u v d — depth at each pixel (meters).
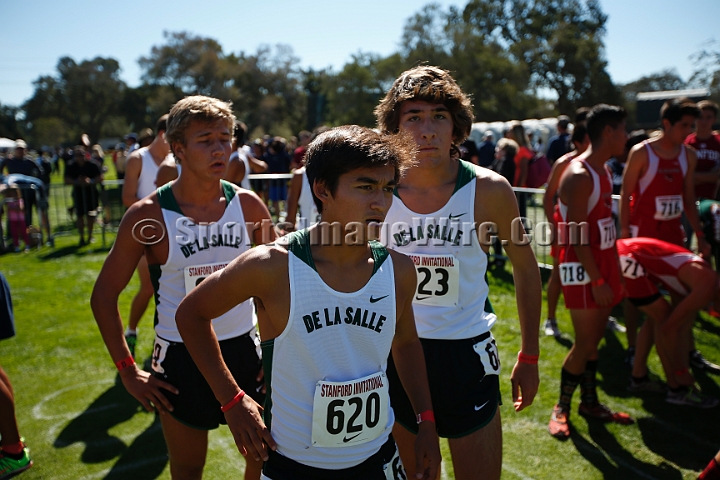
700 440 3.25
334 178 1.42
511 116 52.28
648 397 3.81
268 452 1.59
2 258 8.89
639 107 22.80
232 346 2.29
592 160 3.23
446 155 2.17
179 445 2.26
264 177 8.65
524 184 8.51
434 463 1.64
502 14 60.59
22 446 2.91
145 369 4.28
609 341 4.89
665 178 4.32
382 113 2.29
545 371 4.25
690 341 4.26
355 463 1.57
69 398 3.89
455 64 52.59
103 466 3.05
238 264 1.49
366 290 1.51
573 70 53.00
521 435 3.35
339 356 1.50
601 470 2.97
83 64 83.94
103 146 84.31
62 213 14.08
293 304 1.45
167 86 65.50
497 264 7.54
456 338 2.16
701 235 4.52
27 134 88.19
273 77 68.31
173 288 2.27
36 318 5.68
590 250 3.14
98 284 2.11
